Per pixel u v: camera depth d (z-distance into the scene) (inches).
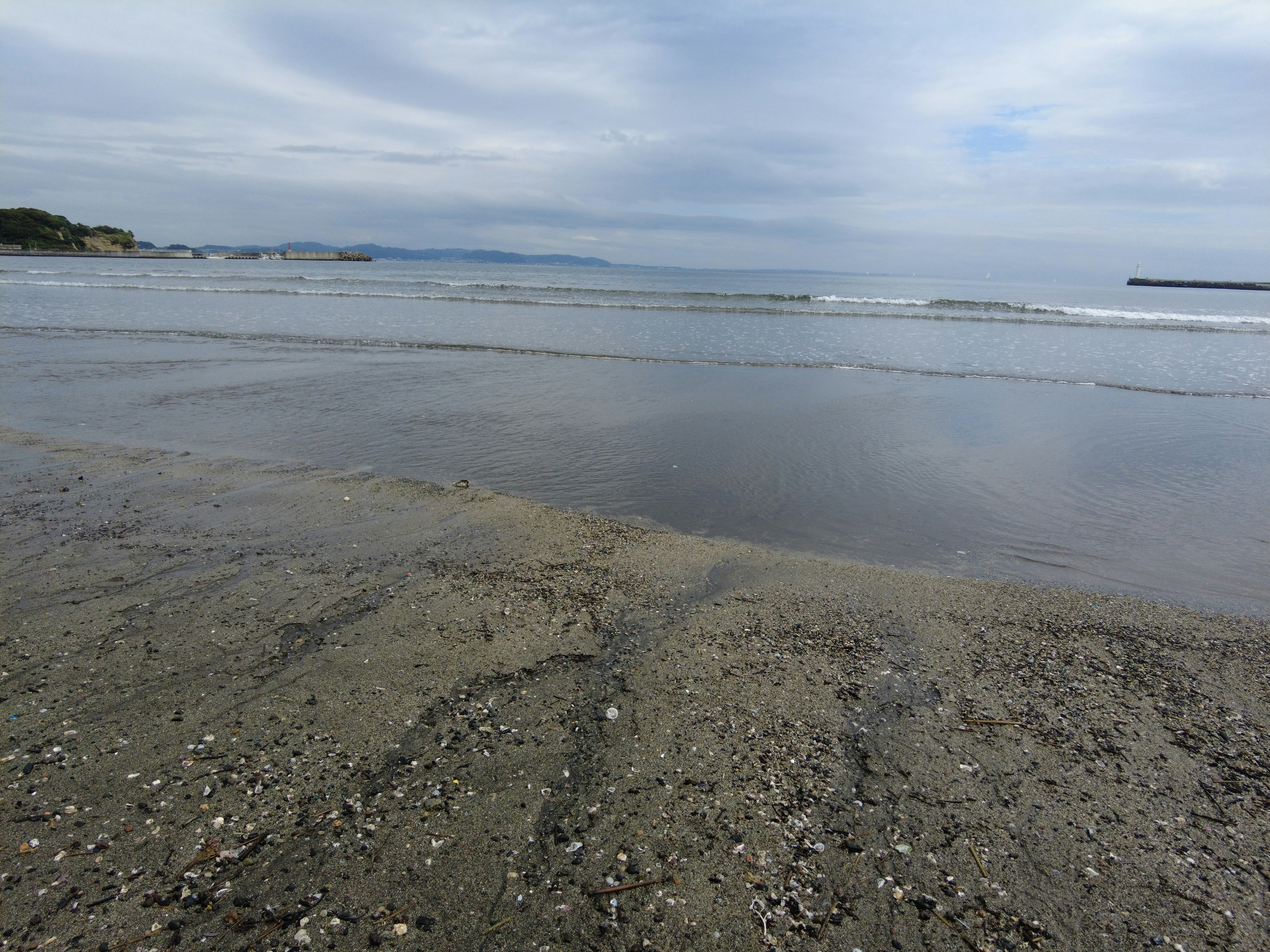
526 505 281.6
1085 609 209.9
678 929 102.9
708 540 256.5
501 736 143.3
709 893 109.0
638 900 107.3
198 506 269.0
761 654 178.5
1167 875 115.3
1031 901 109.9
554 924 102.6
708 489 313.4
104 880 106.0
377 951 97.4
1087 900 110.2
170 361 584.1
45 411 408.5
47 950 94.7
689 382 553.3
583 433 398.3
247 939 98.0
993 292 2952.8
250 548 231.9
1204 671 177.5
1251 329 1103.0
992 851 119.3
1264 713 160.9
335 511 268.7
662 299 1435.8
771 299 1494.8
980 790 133.6
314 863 111.2
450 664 168.7
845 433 413.1
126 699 149.6
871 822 124.7
